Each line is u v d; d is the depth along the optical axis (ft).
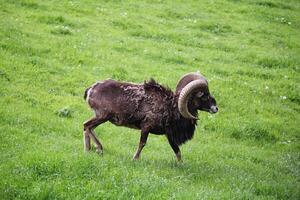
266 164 194.39
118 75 259.39
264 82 297.74
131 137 199.93
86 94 169.37
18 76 236.22
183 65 296.10
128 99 164.55
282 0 488.44
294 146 228.22
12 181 132.26
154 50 310.24
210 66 302.04
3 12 321.93
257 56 333.21
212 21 387.75
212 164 177.58
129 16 364.99
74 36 306.96
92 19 345.92
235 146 212.02
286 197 154.92
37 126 187.21
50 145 164.55
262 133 234.17
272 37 382.22
